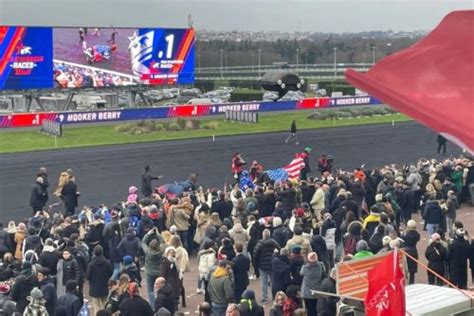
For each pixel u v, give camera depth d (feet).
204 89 384.88
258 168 103.40
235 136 174.19
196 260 70.18
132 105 230.27
